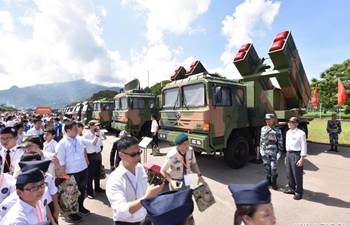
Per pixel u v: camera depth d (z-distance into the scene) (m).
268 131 5.30
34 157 2.57
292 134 4.76
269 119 5.29
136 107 12.63
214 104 6.23
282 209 4.19
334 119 9.23
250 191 1.34
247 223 1.34
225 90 6.62
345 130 15.77
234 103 6.83
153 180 3.07
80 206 4.05
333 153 8.88
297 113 8.53
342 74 27.36
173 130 7.31
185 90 6.87
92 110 20.27
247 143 7.12
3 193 2.45
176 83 7.28
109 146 11.73
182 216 1.20
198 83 6.41
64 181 3.67
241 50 8.20
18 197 1.95
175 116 7.03
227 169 6.87
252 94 7.52
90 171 4.86
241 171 6.67
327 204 4.40
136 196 2.09
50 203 2.58
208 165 7.34
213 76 7.10
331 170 6.69
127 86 14.41
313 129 16.78
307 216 3.93
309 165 7.24
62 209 3.62
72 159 3.89
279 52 7.26
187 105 6.75
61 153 3.77
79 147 4.04
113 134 17.02
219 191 5.18
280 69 7.70
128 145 2.06
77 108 25.34
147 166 3.18
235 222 1.43
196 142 6.19
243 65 8.09
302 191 4.65
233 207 4.38
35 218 1.94
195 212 4.18
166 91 7.71
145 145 6.60
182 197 1.27
